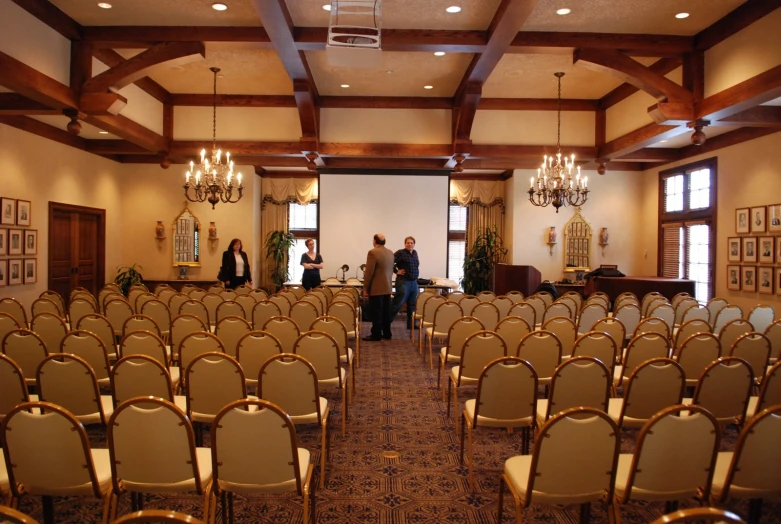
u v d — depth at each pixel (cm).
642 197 1123
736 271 827
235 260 888
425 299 629
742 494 209
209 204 1073
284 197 1209
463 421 325
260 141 945
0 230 712
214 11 577
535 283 977
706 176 912
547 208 1123
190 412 291
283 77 843
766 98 555
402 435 373
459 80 845
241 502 277
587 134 960
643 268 1114
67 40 609
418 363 592
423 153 938
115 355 435
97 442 346
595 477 200
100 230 981
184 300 595
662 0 550
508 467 229
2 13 502
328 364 359
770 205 759
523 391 283
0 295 714
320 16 571
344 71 805
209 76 841
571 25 609
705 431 197
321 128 940
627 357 360
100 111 624
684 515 124
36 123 789
